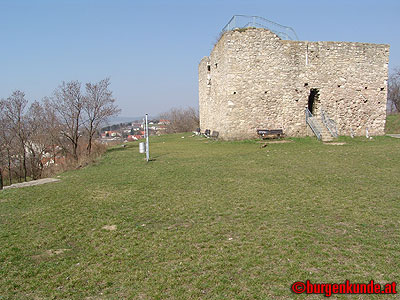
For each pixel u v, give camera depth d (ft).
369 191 24.91
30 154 72.90
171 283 13.12
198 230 18.66
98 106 69.92
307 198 23.81
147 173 36.91
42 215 23.09
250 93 61.98
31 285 13.71
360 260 14.19
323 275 13.16
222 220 20.15
